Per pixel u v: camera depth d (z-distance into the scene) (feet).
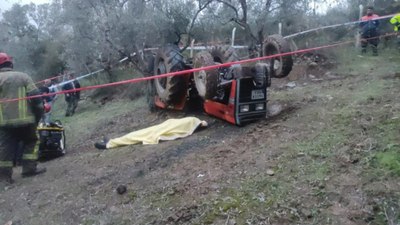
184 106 24.71
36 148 19.01
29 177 18.61
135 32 30.53
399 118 15.34
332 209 11.22
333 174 12.71
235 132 18.97
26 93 18.01
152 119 26.53
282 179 13.11
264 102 19.83
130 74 39.37
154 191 14.12
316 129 16.44
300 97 22.41
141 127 25.13
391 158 12.61
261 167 14.19
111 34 31.71
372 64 28.68
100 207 13.84
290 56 20.94
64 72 47.80
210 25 35.83
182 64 23.41
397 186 11.46
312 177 12.79
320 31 36.22
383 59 30.07
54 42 51.75
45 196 15.64
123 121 28.43
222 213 11.93
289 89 25.79
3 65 18.42
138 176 15.76
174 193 13.67
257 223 11.25
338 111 17.95
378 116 16.10
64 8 36.40
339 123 16.43
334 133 15.52
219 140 18.19
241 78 19.06
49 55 51.29
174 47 24.49
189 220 11.94
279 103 21.97
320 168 13.20
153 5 31.53
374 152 13.32
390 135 14.12
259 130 18.06
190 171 15.20
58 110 42.45
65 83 36.88
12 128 17.79
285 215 11.34
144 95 35.50
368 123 15.60
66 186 16.22
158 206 13.06
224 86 19.74
